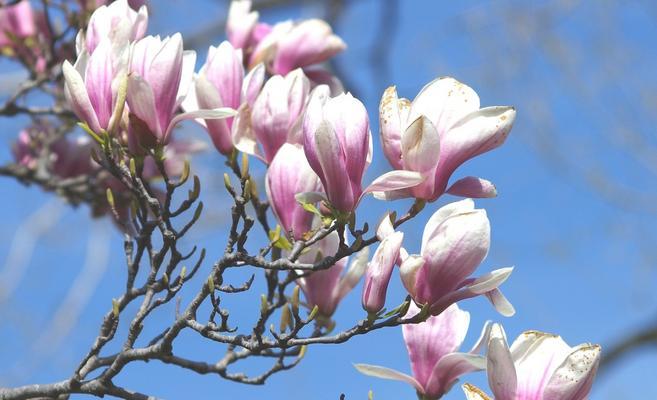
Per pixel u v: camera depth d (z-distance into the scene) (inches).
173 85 98.9
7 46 121.9
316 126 95.7
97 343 99.7
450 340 98.4
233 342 98.0
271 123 101.3
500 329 93.4
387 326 96.0
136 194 99.3
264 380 102.0
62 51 120.5
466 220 95.2
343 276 102.9
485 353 97.0
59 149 123.9
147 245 100.1
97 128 98.3
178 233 99.3
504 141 95.5
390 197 96.6
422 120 94.5
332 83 110.9
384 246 95.6
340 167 95.2
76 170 123.9
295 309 97.6
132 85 98.1
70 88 97.9
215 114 98.7
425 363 98.3
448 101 95.7
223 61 102.4
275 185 100.3
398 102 96.4
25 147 124.5
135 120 98.4
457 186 96.3
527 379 93.6
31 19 122.0
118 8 99.6
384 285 95.7
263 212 101.6
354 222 96.0
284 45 110.0
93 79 98.1
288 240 100.6
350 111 95.6
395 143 95.9
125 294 100.1
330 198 95.8
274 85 101.7
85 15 119.0
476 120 95.3
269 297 102.2
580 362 93.0
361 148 95.5
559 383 93.0
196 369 101.0
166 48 98.7
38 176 122.6
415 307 98.7
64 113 120.6
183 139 118.1
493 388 93.7
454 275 95.3
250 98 102.8
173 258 99.3
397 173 95.0
